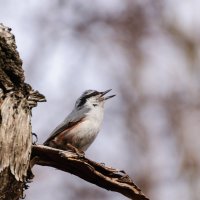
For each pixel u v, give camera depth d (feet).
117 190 25.77
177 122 51.65
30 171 25.29
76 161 25.02
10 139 22.95
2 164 22.58
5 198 22.67
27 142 23.54
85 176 25.75
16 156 23.03
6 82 23.72
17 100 23.67
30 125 23.94
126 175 25.57
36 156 25.31
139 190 25.63
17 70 24.00
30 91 24.59
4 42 23.90
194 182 49.08
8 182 22.71
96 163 25.22
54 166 25.73
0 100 23.50
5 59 23.88
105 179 25.38
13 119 23.24
